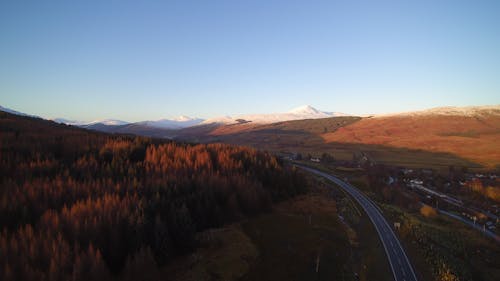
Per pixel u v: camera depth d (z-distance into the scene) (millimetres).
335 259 71250
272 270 62438
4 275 42281
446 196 150250
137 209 63250
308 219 95562
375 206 120375
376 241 84938
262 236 78812
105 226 56750
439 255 78125
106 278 49719
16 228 55750
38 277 43938
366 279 64000
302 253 71375
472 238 96812
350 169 193125
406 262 72312
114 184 80188
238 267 61031
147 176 89688
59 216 57750
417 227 97625
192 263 60156
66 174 82375
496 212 127312
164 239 59438
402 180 176750
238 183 96562
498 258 83625
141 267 52219
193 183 87938
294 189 120438
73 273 45562
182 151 119938
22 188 68688
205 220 77750
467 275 70250
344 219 101812
